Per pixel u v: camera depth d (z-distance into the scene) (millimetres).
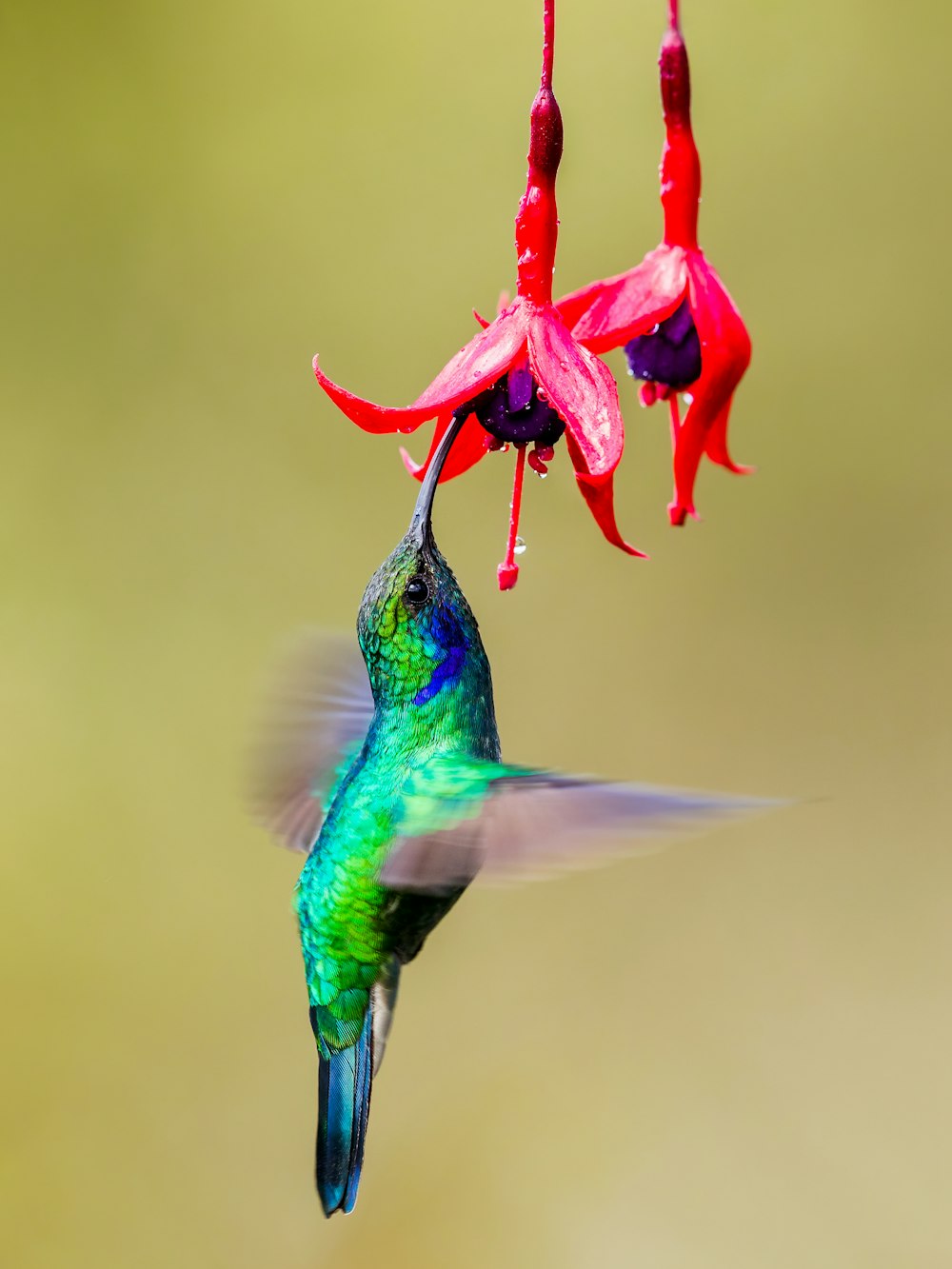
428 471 5164
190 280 11984
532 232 4754
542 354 4609
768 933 11016
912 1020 10664
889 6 11297
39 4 11867
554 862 4250
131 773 11477
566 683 11367
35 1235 10430
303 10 11914
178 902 11289
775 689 11281
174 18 11898
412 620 5277
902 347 11289
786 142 11406
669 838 4191
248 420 11953
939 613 11133
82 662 11688
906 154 11281
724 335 4996
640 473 11500
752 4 11469
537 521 11562
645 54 11547
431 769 5191
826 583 11320
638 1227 10344
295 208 11945
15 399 11945
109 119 11922
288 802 6066
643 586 11430
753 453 11445
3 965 11000
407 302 11859
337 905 5566
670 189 5156
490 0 11812
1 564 11789
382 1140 10617
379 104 11906
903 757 11102
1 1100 10742
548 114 4797
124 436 11953
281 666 6270
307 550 11805
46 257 11961
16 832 11328
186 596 11773
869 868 11000
